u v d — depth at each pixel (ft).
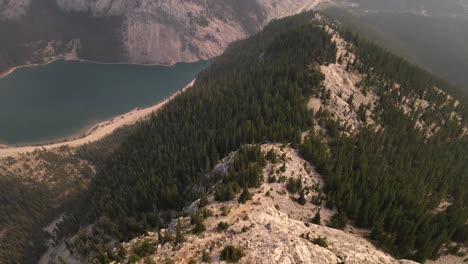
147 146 486.79
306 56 561.84
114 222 383.65
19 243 470.80
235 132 418.92
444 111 572.10
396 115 506.48
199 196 335.67
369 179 340.80
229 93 543.80
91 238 377.91
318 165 355.97
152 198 378.53
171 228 273.95
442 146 483.92
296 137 393.70
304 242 223.71
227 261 206.08
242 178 311.06
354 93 532.32
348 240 259.80
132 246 254.06
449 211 337.52
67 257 399.03
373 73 586.86
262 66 611.06
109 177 459.73
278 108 453.17
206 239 236.02
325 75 535.60
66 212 510.99
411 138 475.31
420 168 398.62
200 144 415.03
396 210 297.74
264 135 410.11
